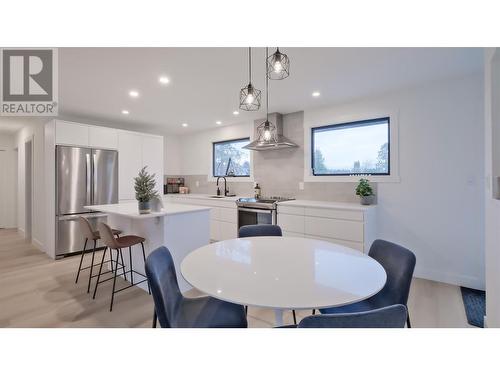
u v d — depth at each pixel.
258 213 4.03
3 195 6.11
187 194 5.67
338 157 3.87
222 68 2.58
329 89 3.15
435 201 2.97
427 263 3.03
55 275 3.13
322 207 3.32
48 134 4.00
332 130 3.92
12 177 6.18
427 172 3.02
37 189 4.46
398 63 2.47
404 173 3.17
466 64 2.51
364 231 3.00
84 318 2.16
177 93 3.31
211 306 1.48
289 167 4.31
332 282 1.18
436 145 2.96
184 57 2.36
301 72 2.67
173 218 2.65
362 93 3.29
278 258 1.53
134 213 2.56
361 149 3.66
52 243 3.82
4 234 5.48
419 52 2.25
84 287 2.78
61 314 2.22
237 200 4.29
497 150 1.66
